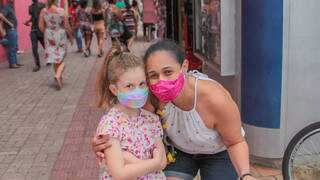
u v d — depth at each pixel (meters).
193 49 7.20
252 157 5.29
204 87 2.68
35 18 12.56
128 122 2.52
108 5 15.42
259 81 5.10
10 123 7.56
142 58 2.57
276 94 5.04
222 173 2.98
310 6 4.90
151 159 2.53
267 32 4.95
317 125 4.12
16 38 13.49
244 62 5.23
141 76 2.48
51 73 12.32
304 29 4.93
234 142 2.78
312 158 4.16
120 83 2.47
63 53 10.19
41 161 5.79
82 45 17.12
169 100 2.61
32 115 8.04
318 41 4.97
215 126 2.77
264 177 4.95
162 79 2.56
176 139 2.88
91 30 15.67
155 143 2.58
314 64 5.01
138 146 2.51
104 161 2.52
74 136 6.77
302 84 5.03
